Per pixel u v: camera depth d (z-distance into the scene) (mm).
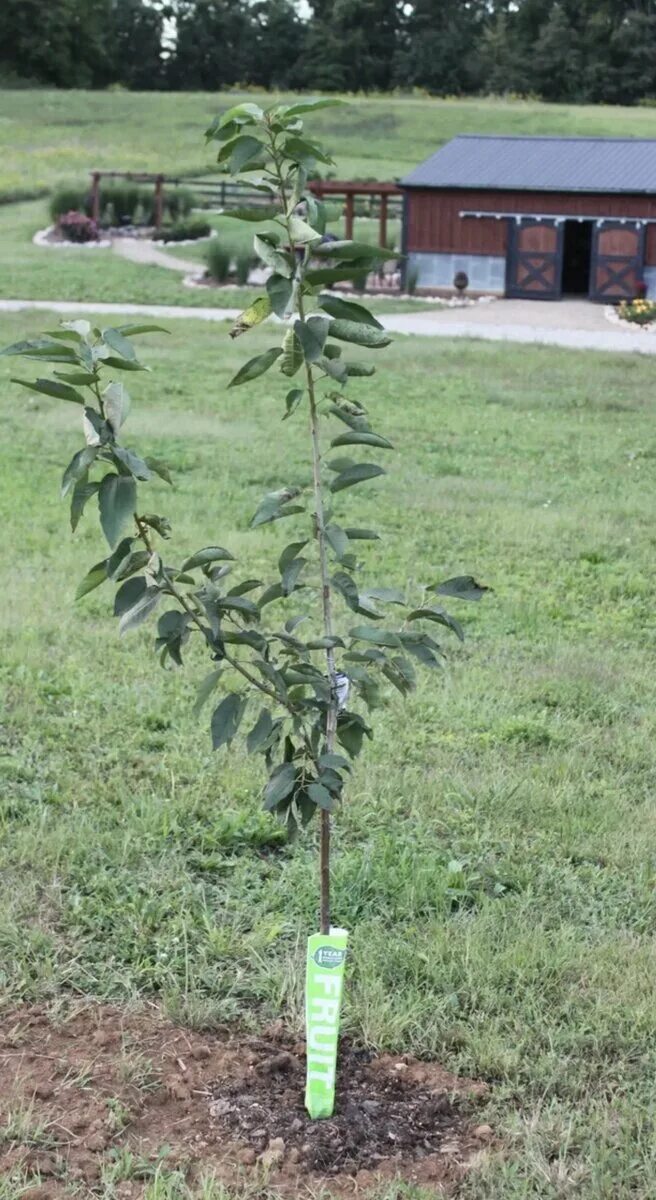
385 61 97938
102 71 98625
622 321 29609
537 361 22547
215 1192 3559
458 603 9469
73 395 3502
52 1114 3895
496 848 5730
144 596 3742
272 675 3787
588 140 35094
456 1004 4500
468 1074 4195
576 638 8891
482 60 92688
